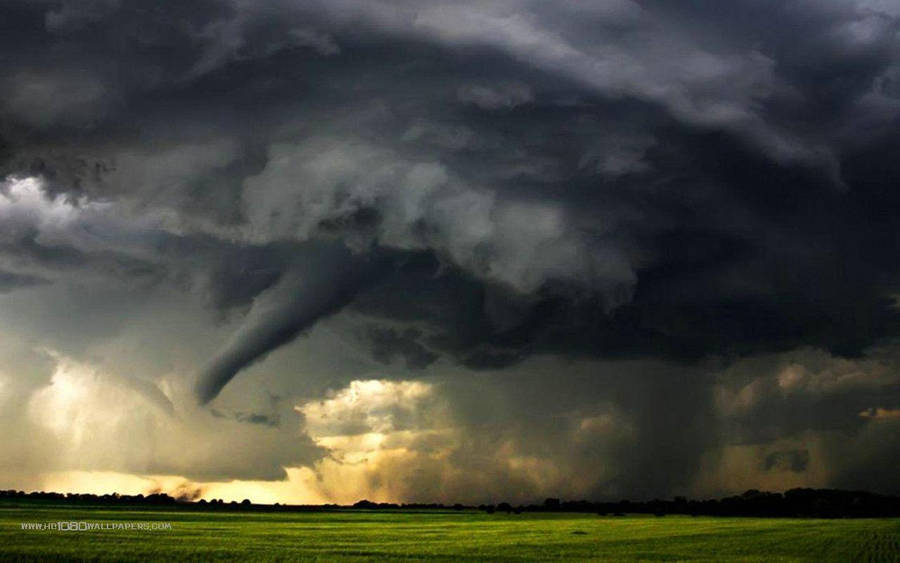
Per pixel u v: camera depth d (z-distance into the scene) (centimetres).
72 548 5625
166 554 5466
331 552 6144
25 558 4897
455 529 10362
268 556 5578
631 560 5834
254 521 11744
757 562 5784
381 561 5500
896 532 10050
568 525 12000
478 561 5625
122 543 6278
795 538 8706
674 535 9169
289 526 10450
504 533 9375
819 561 5906
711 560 5903
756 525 12275
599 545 7406
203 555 5512
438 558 5816
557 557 6050
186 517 12406
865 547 7381
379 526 11050
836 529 10869
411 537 8331
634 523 13025
